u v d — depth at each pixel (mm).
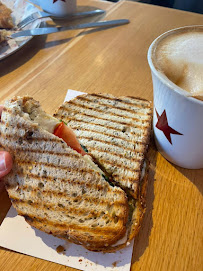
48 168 143
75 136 161
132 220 140
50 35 294
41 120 154
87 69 248
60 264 128
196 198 155
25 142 144
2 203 152
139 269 127
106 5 349
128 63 256
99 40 287
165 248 134
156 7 345
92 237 126
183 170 168
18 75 240
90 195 141
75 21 318
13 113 144
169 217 146
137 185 146
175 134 139
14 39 254
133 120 182
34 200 141
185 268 127
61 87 228
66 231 130
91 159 156
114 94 222
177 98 115
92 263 128
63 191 141
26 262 129
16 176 147
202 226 142
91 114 188
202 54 126
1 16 262
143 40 287
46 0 300
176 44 136
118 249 130
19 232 138
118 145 165
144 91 225
